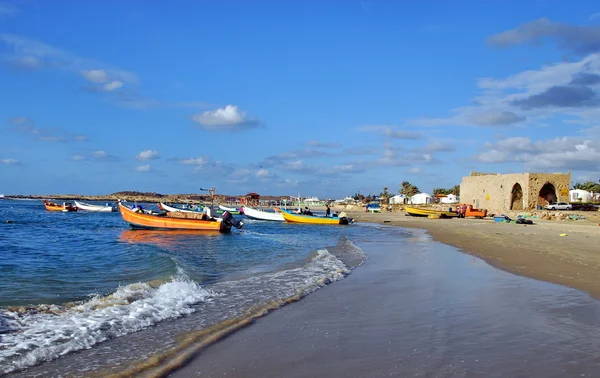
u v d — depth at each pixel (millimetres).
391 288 11492
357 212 87562
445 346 6684
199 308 9430
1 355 6434
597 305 9320
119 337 7348
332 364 5988
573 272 13539
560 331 7426
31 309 9086
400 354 6344
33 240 27656
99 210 75500
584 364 5902
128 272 14812
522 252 18703
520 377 5469
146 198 192750
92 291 11445
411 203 101938
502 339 6984
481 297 10172
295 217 48625
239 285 12164
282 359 6219
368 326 7887
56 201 147125
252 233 34750
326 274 14000
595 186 112000
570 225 38531
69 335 7395
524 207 58531
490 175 64812
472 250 20219
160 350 6664
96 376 5668
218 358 6289
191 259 18359
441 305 9422
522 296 10227
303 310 9203
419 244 24219
